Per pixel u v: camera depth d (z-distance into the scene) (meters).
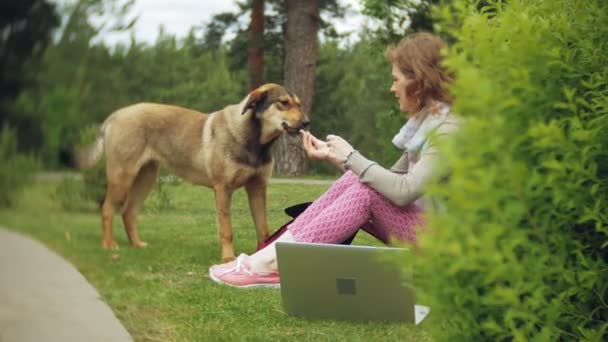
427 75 3.03
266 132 5.27
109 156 5.51
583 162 1.53
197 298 3.54
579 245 1.62
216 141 5.32
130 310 3.33
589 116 1.83
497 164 1.25
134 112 5.62
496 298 1.39
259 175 5.38
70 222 5.02
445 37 3.56
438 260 1.29
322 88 21.84
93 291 3.54
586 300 1.71
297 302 3.18
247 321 3.16
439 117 3.00
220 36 18.97
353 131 20.31
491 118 1.22
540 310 1.56
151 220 6.55
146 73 9.52
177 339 2.90
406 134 3.21
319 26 16.66
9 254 3.74
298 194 7.23
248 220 6.64
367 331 2.96
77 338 2.76
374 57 6.52
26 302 3.13
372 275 2.96
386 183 3.05
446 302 1.38
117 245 5.30
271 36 18.70
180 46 11.48
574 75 1.80
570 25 1.96
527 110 1.54
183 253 5.12
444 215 1.25
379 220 3.21
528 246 1.44
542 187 1.44
